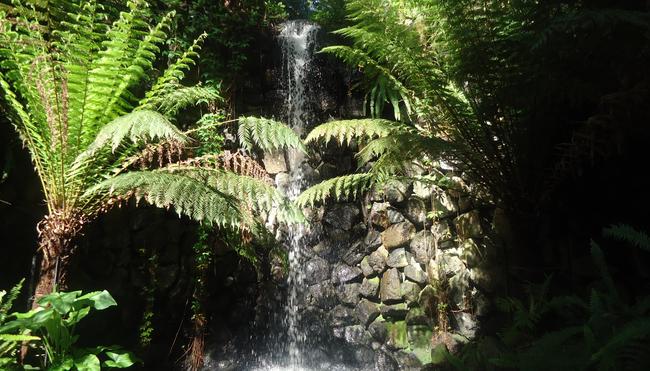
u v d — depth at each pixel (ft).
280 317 11.12
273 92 12.55
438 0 7.93
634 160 7.46
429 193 10.20
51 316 5.57
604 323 5.20
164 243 10.11
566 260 8.18
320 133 9.09
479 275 9.18
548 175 8.02
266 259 11.21
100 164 7.31
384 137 8.34
